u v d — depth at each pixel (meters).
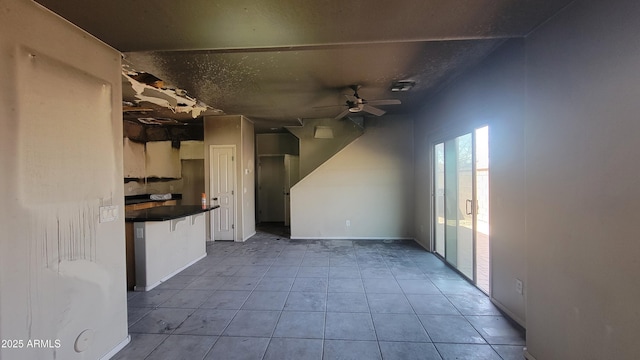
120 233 2.18
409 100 4.55
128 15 1.69
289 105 4.67
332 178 5.82
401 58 2.84
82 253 1.85
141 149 6.46
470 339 2.26
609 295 1.39
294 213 5.89
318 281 3.50
